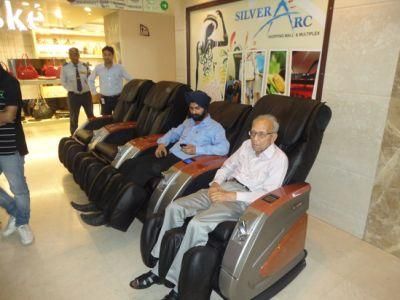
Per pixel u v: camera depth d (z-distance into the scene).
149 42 5.23
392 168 2.01
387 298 1.73
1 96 1.80
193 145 2.29
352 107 2.16
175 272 1.56
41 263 1.99
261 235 1.46
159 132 2.88
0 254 2.07
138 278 1.78
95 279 1.85
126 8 3.52
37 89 6.11
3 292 1.74
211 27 3.26
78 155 2.83
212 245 1.56
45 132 5.38
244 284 1.48
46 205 2.77
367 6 1.96
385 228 2.12
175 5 3.73
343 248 2.18
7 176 2.03
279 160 1.71
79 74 4.61
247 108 2.32
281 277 1.76
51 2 3.78
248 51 2.87
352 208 2.30
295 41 2.44
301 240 1.83
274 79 2.68
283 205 1.55
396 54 1.88
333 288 1.81
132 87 3.49
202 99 2.23
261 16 2.68
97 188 2.33
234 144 2.29
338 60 2.18
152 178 2.26
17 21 3.54
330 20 2.17
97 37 7.49
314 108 1.76
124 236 2.30
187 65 3.75
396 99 1.92
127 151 2.55
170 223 1.74
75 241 2.23
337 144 2.31
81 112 6.93
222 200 1.69
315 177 2.52
